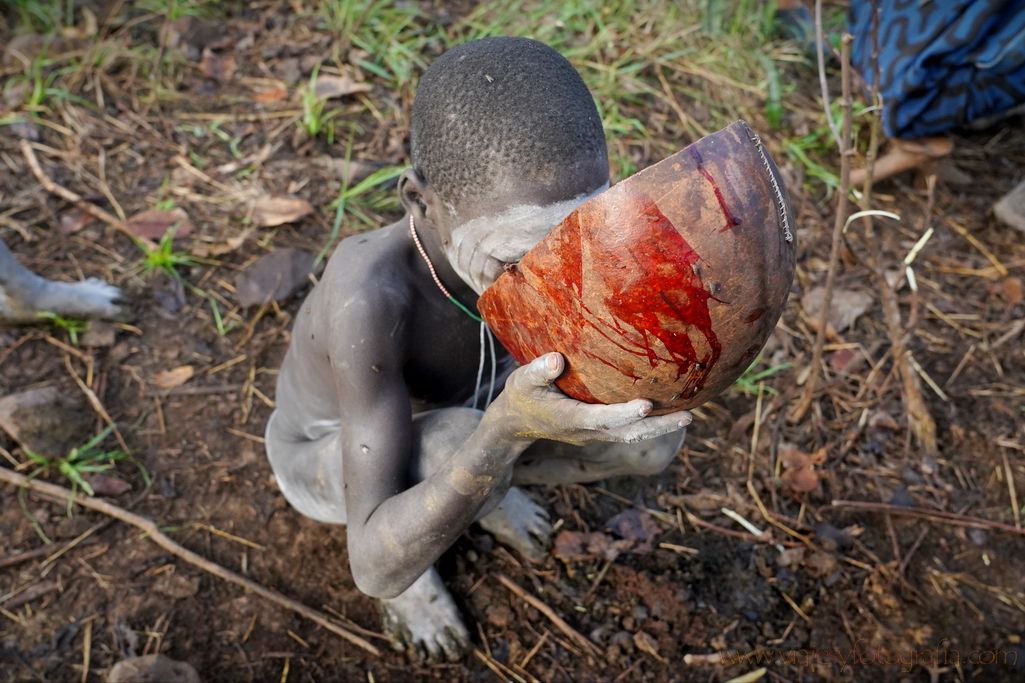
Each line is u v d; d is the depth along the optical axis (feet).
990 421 10.23
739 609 8.63
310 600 8.57
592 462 7.39
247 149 12.51
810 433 9.98
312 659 8.19
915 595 8.80
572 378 4.84
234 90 13.29
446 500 5.76
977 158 13.46
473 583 8.66
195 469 9.44
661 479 9.58
